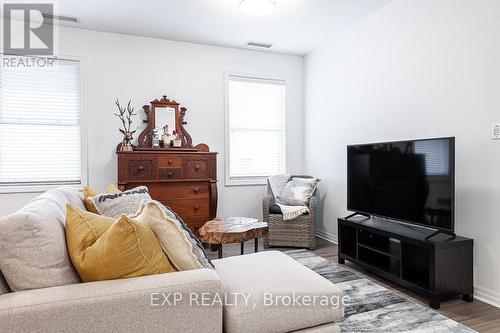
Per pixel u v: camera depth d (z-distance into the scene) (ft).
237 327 4.54
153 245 4.41
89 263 4.07
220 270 5.88
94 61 12.77
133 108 13.33
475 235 8.25
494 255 7.82
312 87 15.43
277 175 14.79
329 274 10.00
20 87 12.00
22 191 12.00
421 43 9.66
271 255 6.87
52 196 5.60
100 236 4.36
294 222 13.06
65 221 4.73
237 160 15.20
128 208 6.67
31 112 12.15
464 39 8.42
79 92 12.63
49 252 3.95
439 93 9.12
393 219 9.46
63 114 12.53
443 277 7.66
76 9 10.91
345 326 6.81
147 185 11.94
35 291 3.77
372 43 11.58
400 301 8.04
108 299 3.81
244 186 15.17
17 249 3.80
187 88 14.11
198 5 10.65
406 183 9.02
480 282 8.14
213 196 12.75
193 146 14.10
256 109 15.48
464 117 8.45
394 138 10.71
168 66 13.82
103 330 3.78
